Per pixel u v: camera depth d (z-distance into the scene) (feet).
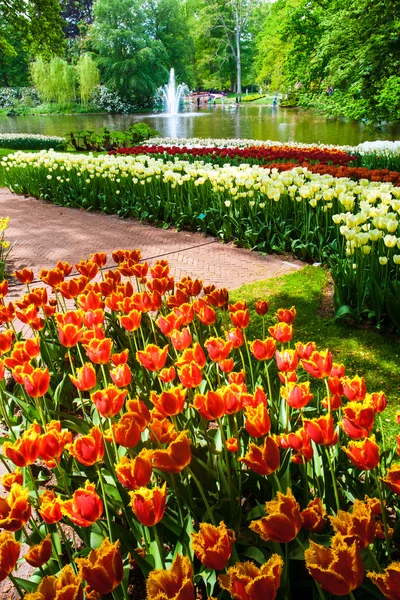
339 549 3.28
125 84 179.22
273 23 123.13
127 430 4.78
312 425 4.83
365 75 34.12
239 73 220.84
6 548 3.86
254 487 6.97
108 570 3.55
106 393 5.70
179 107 186.91
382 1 31.71
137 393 8.65
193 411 8.21
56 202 40.19
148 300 9.34
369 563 4.68
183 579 3.36
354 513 3.93
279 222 24.21
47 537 4.50
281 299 18.15
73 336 7.97
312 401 10.65
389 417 10.48
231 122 120.57
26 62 222.07
